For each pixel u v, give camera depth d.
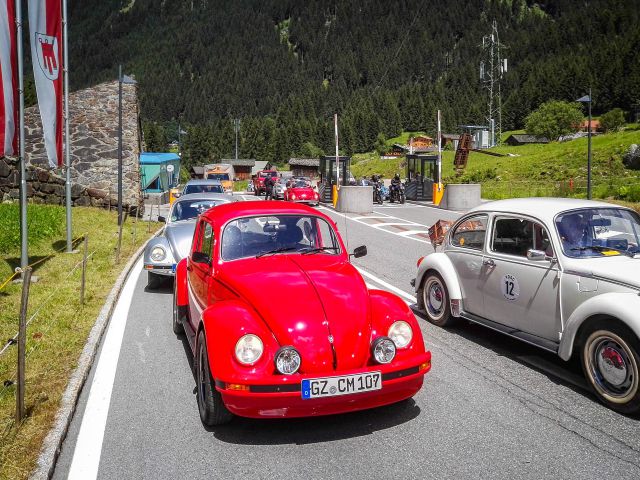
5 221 13.84
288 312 4.13
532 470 3.65
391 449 3.96
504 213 6.12
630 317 4.30
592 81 165.25
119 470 3.71
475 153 119.50
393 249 14.58
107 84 24.14
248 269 4.83
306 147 198.88
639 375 4.34
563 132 138.25
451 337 6.75
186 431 4.30
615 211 5.69
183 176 99.50
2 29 9.04
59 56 11.26
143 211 23.91
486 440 4.08
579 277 5.00
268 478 3.59
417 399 4.87
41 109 10.96
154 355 6.18
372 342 4.15
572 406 4.68
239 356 3.92
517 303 5.75
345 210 26.56
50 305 7.96
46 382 5.10
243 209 5.55
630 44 163.00
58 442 3.96
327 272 4.78
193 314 5.88
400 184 33.66
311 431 4.28
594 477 3.56
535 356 6.04
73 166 23.41
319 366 3.97
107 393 5.07
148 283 9.71
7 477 3.47
